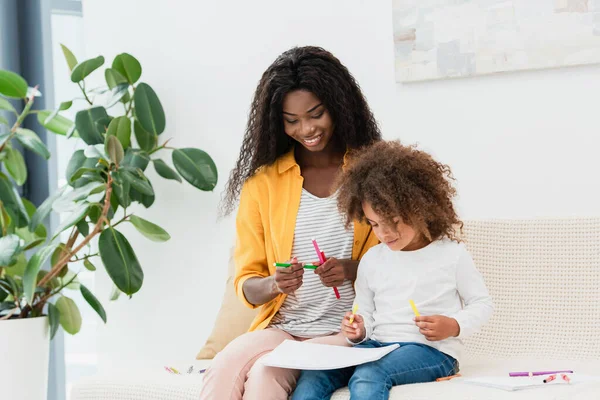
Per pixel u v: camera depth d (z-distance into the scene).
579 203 2.25
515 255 2.05
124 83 2.70
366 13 2.51
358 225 1.83
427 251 1.71
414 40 2.41
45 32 3.21
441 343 1.66
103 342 2.92
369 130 1.96
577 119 2.24
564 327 1.96
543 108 2.28
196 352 2.77
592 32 2.19
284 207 1.90
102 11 2.92
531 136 2.29
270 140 1.93
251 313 2.21
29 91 2.87
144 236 2.84
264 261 1.94
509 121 2.32
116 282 2.50
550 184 2.28
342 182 1.75
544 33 2.24
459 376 1.64
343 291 1.84
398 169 1.67
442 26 2.37
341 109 1.88
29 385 2.62
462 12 2.34
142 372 1.90
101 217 2.56
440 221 1.70
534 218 2.06
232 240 2.70
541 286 2.01
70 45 3.26
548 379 1.54
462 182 2.38
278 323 1.86
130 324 2.87
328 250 1.85
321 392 1.55
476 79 2.36
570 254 2.00
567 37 2.22
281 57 1.93
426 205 1.65
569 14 2.21
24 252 3.09
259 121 1.93
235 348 1.69
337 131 1.91
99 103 2.94
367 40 2.51
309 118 1.85
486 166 2.35
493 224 2.08
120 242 2.54
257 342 1.72
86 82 2.96
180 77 2.79
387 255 1.75
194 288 2.77
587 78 2.23
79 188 2.55
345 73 1.94
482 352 1.99
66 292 3.28
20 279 2.85
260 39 2.67
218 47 2.73
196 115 2.77
